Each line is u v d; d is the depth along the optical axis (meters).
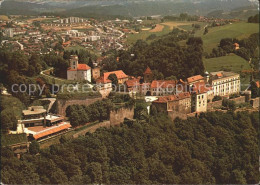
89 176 114.88
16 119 119.12
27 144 112.06
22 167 105.75
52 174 107.69
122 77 166.62
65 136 120.75
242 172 134.62
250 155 142.38
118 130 130.12
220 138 142.00
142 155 125.50
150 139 130.00
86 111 133.00
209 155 133.88
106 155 121.25
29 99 137.38
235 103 169.62
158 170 122.06
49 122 122.81
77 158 114.75
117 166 121.19
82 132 126.31
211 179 129.75
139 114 140.00
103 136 125.12
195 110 155.50
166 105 143.75
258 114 165.62
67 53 170.38
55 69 163.75
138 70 180.00
